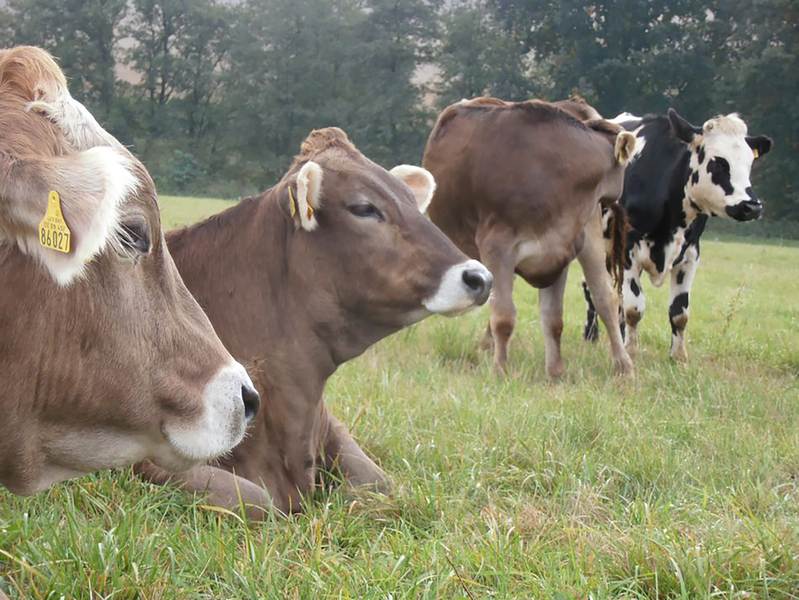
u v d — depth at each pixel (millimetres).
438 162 5934
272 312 3885
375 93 50094
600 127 5820
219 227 3971
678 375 5781
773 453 4457
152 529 3414
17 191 2609
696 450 4500
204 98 53500
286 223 3891
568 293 10578
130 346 2898
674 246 6688
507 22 45406
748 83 36688
